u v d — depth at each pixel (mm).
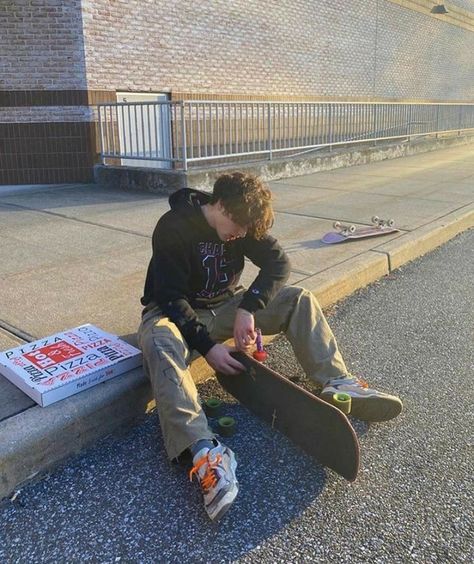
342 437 2201
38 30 9086
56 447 2404
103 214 6836
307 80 14430
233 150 11156
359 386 2646
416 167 11297
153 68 10430
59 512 2156
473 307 4215
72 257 4934
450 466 2426
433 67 19922
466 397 2975
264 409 2561
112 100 9805
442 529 2070
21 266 4660
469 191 8219
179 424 2207
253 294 2688
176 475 2359
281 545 2000
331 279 4281
